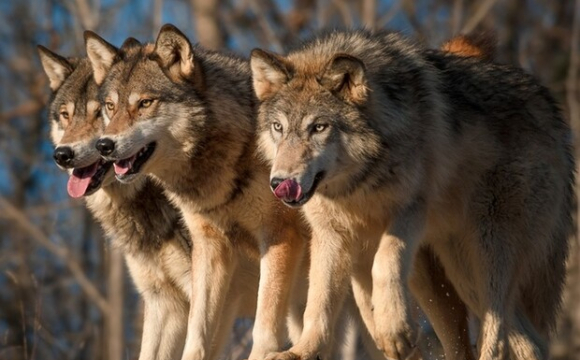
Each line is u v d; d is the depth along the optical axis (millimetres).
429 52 13375
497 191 13195
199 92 13242
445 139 12594
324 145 11812
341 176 12031
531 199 13289
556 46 32531
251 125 13305
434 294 13930
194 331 13180
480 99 13289
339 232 12477
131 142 12984
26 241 26859
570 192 14164
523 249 13328
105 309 24016
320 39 12797
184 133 13133
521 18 32906
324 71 11977
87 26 27812
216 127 13141
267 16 30297
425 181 12422
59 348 21047
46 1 31844
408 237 12156
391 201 12164
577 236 23328
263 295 12984
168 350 14156
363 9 28375
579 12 28844
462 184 13133
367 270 13219
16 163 30734
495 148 13141
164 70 13305
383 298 11891
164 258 14078
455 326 14031
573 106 25750
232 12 30297
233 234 13367
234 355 16688
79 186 13672
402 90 12234
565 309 23656
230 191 13109
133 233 14117
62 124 14359
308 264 13539
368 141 11883
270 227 13133
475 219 13219
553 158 13586
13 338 21906
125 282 26609
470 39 14211
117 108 13203
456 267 13539
